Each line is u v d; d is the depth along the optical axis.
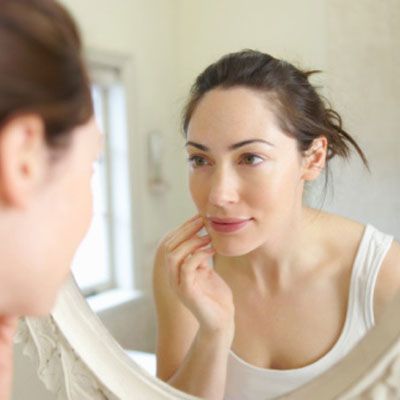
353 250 0.55
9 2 0.26
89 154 0.32
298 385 0.57
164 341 0.65
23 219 0.29
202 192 0.59
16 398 0.78
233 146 0.56
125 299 0.70
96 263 0.72
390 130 0.55
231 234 0.59
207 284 0.63
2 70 0.25
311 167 0.58
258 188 0.56
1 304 0.32
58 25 0.28
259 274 0.60
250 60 0.56
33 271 0.31
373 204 0.55
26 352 0.66
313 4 0.60
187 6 0.74
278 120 0.55
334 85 0.58
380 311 0.53
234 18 0.68
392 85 0.55
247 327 0.61
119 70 0.85
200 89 0.58
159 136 0.78
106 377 0.61
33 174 0.28
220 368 0.61
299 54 0.61
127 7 0.84
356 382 0.49
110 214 0.79
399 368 0.47
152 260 0.75
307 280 0.57
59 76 0.27
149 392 0.59
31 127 0.26
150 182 0.80
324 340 0.57
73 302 0.63
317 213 0.57
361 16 0.57
